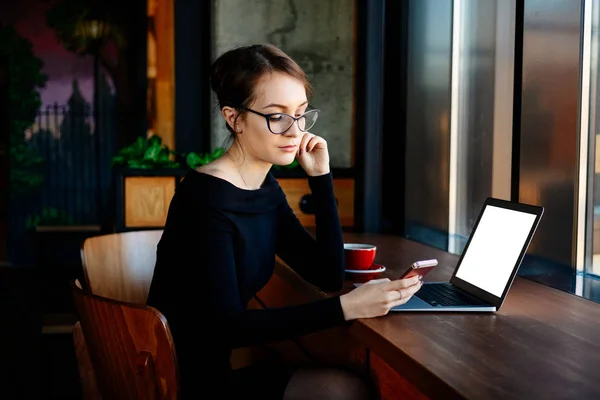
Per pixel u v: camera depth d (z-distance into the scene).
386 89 3.18
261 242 1.60
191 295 1.51
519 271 2.12
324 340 1.86
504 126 2.34
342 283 1.79
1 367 3.74
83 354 1.54
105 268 2.02
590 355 1.25
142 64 7.05
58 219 7.97
